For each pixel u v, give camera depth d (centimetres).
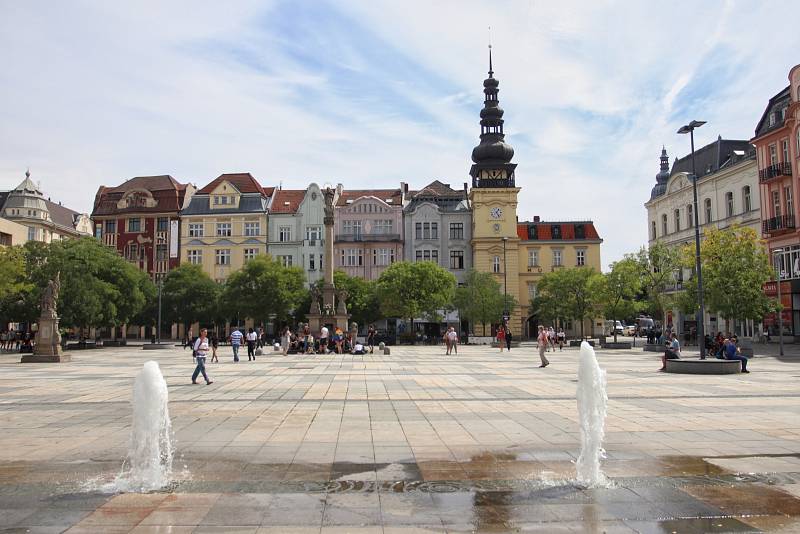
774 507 735
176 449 1067
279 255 8356
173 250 8462
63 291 5219
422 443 1114
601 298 4991
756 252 4175
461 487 824
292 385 2141
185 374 2642
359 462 967
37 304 5166
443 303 6556
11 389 2047
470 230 8319
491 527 666
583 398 916
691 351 4356
